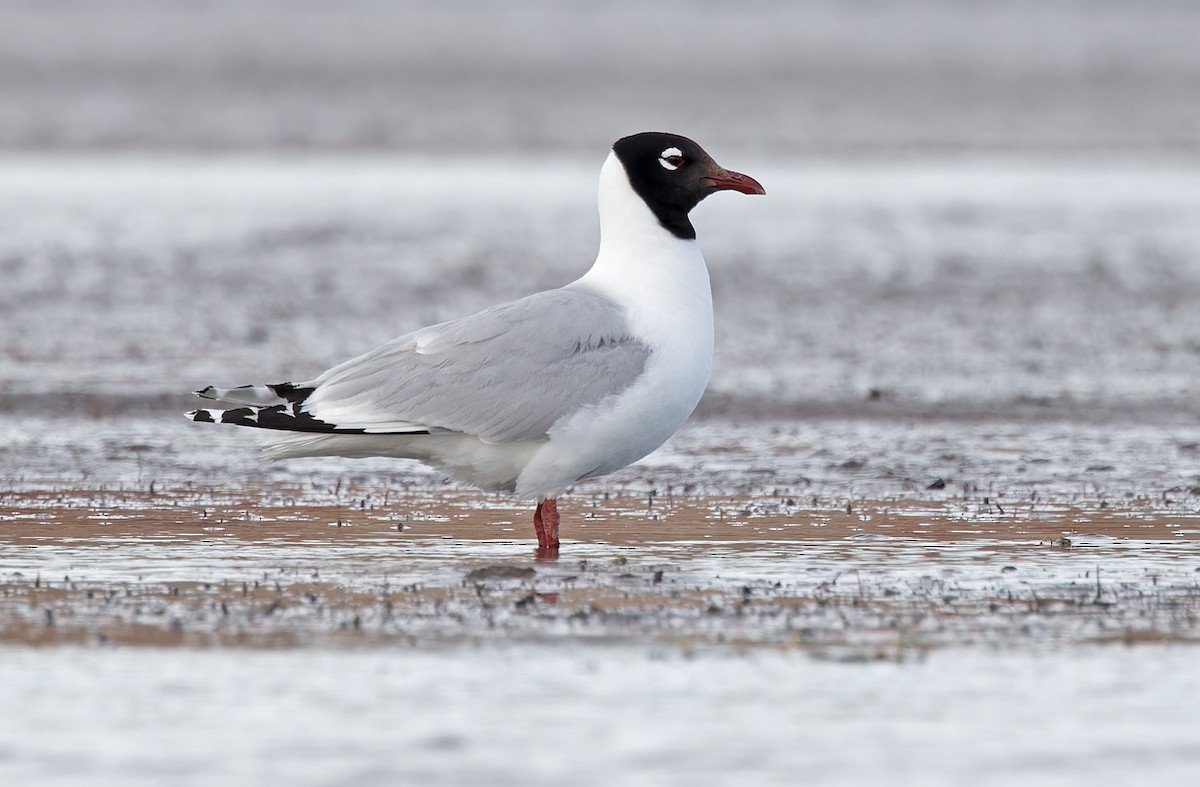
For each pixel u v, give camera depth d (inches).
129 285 1115.9
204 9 4151.1
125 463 625.3
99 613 398.0
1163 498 564.7
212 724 316.8
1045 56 3361.2
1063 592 424.2
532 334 479.5
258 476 605.3
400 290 1112.2
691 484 593.6
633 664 355.9
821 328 979.3
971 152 2121.1
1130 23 4023.1
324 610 402.0
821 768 296.8
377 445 486.0
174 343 923.4
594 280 503.2
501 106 2625.5
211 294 1090.7
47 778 291.1
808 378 829.2
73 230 1365.7
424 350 484.7
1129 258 1254.9
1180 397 786.8
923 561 464.1
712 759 300.7
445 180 1781.5
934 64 3253.0
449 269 1197.1
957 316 1021.2
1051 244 1323.8
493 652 363.9
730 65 3240.7
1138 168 1935.3
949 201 1605.6
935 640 376.5
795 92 2837.1
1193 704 330.6
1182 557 469.1
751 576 444.8
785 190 1699.1
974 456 649.6
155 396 773.9
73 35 3489.2
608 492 579.8
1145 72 3100.4
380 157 2050.9
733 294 1093.8
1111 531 509.0
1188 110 2586.1
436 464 496.7
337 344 926.4
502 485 496.4
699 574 447.2
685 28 3941.9
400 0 4488.2
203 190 1667.1
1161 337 956.0
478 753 302.5
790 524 522.3
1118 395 791.7
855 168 1932.8
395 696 333.7
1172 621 393.4
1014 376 839.7
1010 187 1729.8
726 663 356.8
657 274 497.4
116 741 308.2
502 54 3361.2
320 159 2023.9
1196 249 1296.8
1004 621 394.0
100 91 2731.3
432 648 367.2
